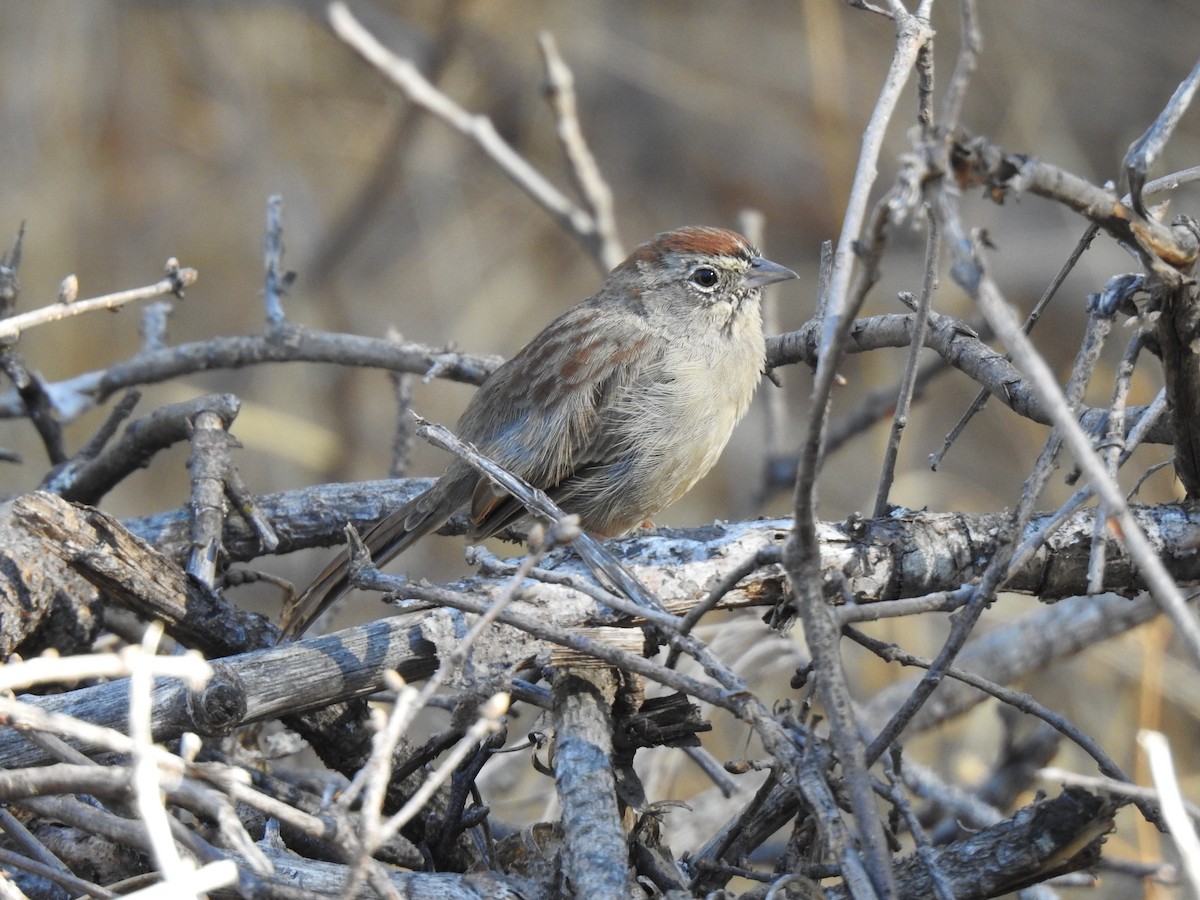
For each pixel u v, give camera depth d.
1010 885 5.60
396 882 5.65
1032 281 16.86
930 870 5.52
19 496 7.22
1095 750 6.08
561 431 9.23
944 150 4.68
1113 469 5.81
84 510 6.97
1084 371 5.93
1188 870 4.78
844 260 5.96
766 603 6.85
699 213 18.89
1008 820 5.73
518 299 17.80
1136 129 17.52
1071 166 16.78
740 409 9.78
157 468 15.55
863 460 15.85
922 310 6.52
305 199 18.09
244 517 8.19
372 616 13.27
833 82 17.67
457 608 5.95
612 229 12.01
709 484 16.33
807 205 18.75
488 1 18.91
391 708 8.09
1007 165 5.00
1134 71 17.84
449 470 8.86
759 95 19.33
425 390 16.77
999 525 6.81
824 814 5.09
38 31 17.09
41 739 5.57
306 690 6.34
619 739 6.38
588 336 9.51
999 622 11.05
